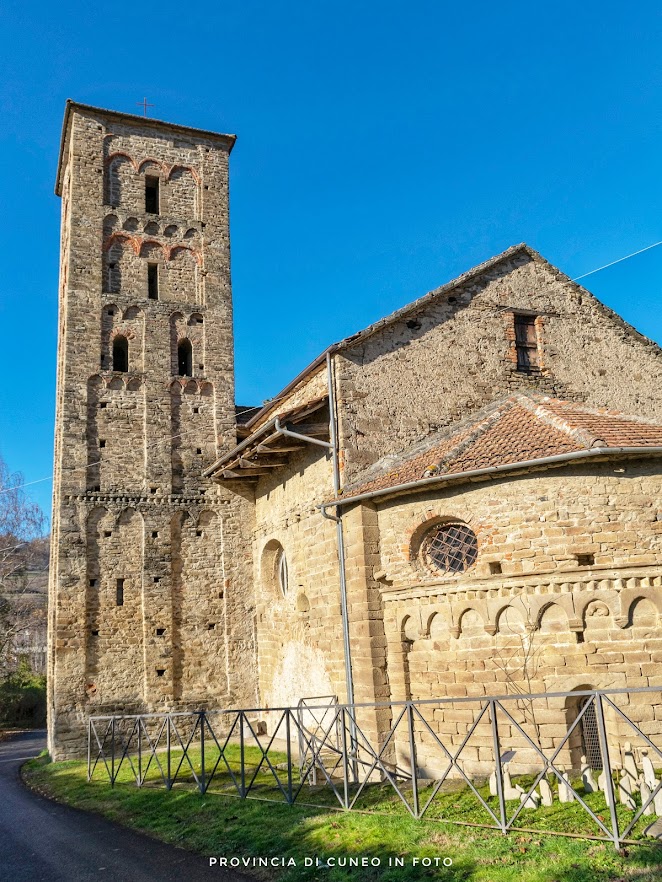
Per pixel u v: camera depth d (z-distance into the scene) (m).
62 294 28.50
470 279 21.28
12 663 46.44
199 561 25.14
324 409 19.61
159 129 28.97
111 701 22.95
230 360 27.45
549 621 14.64
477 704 15.09
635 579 14.29
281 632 22.67
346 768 12.56
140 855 11.84
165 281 27.56
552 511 14.90
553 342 21.91
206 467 26.00
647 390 22.67
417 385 19.88
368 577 17.25
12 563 41.75
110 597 23.77
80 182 26.97
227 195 29.36
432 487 16.30
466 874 9.05
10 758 27.23
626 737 13.75
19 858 12.27
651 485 14.79
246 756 20.14
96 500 24.27
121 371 26.27
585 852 9.23
